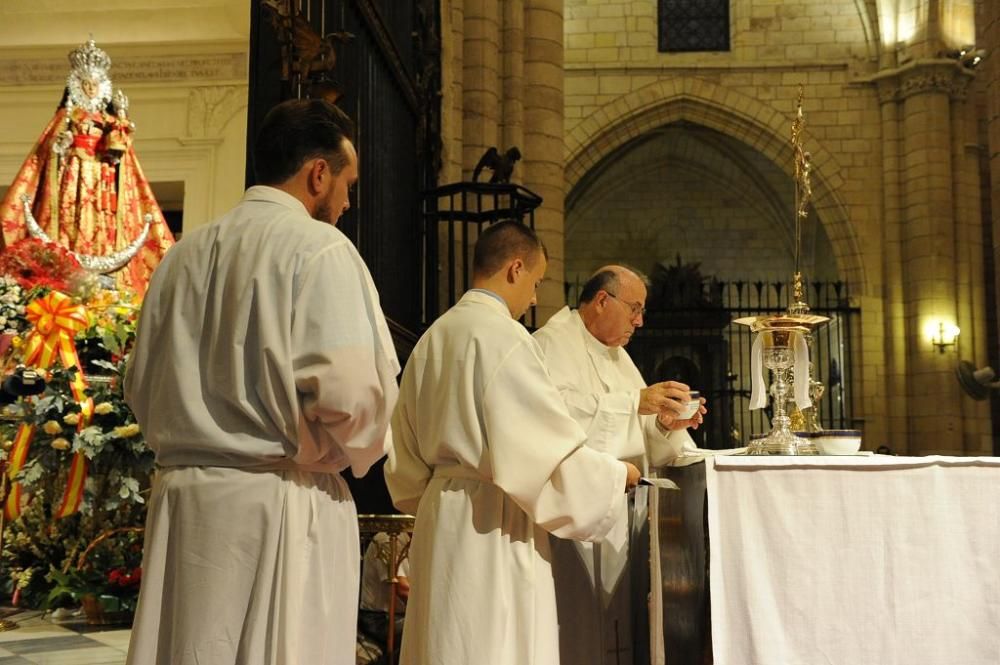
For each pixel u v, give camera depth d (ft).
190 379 7.14
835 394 65.36
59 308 16.15
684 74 67.15
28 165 23.70
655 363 69.05
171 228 36.01
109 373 17.35
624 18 67.97
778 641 8.64
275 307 7.04
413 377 9.86
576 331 12.05
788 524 8.80
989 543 8.80
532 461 8.80
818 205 65.46
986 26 28.66
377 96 22.88
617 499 9.05
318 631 7.10
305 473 7.29
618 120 67.00
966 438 58.44
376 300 7.52
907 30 62.49
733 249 78.13
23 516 17.99
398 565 12.49
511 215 26.63
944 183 60.29
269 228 7.33
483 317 9.55
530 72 34.60
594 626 11.10
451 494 9.21
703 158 77.25
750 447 9.87
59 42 32.73
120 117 24.50
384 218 23.11
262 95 13.96
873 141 64.80
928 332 59.31
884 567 8.75
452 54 32.14
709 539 8.79
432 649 8.84
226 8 32.71
